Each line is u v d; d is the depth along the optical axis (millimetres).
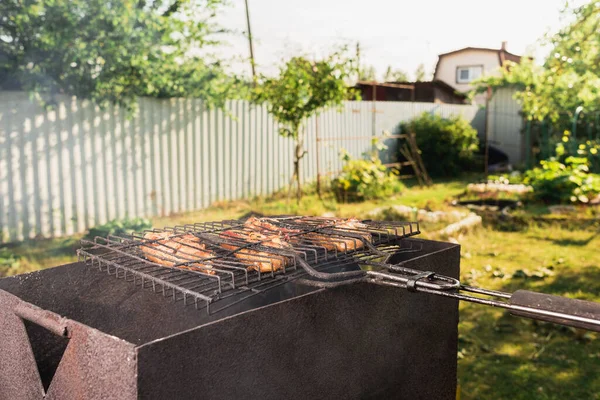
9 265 5527
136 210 8133
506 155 17109
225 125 9367
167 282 1587
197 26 7629
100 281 2098
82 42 6512
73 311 2025
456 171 15141
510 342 3922
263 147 10156
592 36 6734
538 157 15148
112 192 7789
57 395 1489
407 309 2062
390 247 2158
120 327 2066
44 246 6609
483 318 4367
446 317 2301
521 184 11625
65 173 7211
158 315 2062
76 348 1395
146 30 7070
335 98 9172
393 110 14453
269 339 1513
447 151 14930
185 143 8758
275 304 1525
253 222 2369
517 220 8117
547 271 5453
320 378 1696
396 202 10266
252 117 9859
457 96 20688
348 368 1803
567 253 6262
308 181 11312
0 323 1746
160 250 1835
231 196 9648
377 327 1921
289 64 8992
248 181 9930
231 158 9547
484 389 3240
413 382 2131
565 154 13148
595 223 7914
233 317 1413
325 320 1695
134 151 8023
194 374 1332
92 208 7555
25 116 6770
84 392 1384
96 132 7520
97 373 1333
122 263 2068
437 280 1537
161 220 8180
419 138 14680
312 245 1991
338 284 1659
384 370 1971
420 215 8141
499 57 24375
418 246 2457
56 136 7082
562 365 3541
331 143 11977
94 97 7207
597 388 3221
